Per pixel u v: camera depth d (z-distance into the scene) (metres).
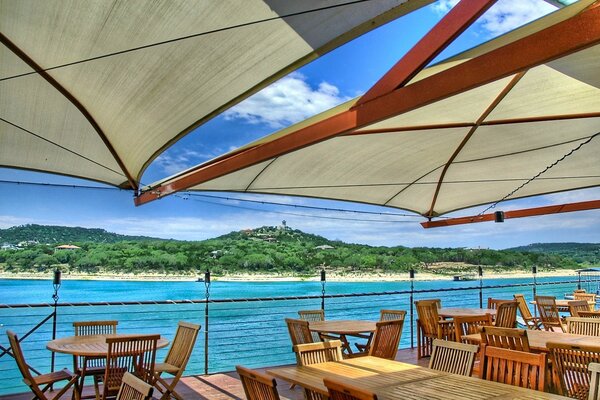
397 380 3.07
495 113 5.96
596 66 4.33
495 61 3.19
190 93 4.85
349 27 3.90
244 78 4.64
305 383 2.96
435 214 11.67
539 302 7.48
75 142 6.05
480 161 7.98
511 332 3.83
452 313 7.20
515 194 10.41
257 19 3.72
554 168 8.42
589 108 5.77
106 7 3.46
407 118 5.87
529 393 2.74
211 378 6.14
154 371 4.51
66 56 4.10
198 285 36.16
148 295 34.44
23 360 4.23
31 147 6.25
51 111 5.21
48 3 3.40
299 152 6.88
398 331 5.27
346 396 2.28
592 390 2.66
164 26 3.72
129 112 5.22
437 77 3.55
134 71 4.39
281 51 4.23
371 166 7.85
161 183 6.84
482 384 2.96
